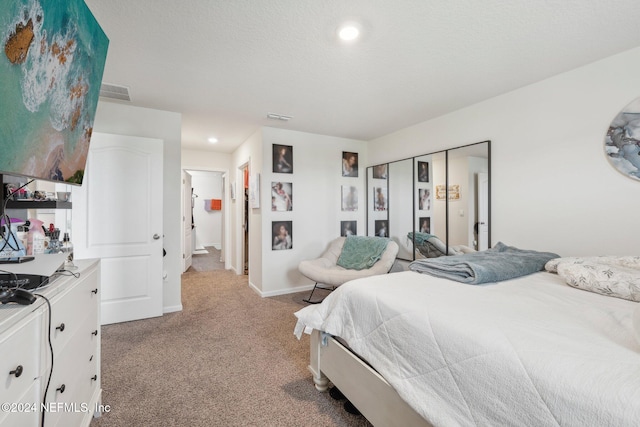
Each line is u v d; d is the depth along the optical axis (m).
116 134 2.73
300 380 1.80
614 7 1.43
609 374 0.67
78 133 1.30
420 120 3.25
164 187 3.02
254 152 3.81
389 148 3.84
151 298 2.83
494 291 1.37
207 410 1.52
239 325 2.68
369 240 3.45
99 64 1.37
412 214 3.43
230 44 1.76
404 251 3.54
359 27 1.59
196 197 7.91
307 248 3.85
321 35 1.67
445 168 3.00
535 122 2.26
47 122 1.01
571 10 1.45
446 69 2.07
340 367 1.48
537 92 2.25
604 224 1.89
